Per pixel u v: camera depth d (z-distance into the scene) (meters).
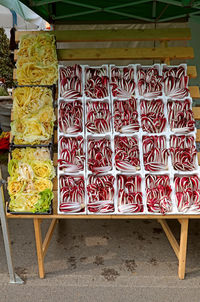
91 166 1.96
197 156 2.08
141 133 2.05
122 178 1.98
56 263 2.28
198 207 1.87
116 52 2.32
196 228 2.83
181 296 1.91
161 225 2.87
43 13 2.94
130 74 2.22
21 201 1.90
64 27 3.96
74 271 2.17
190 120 2.06
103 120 2.02
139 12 3.18
